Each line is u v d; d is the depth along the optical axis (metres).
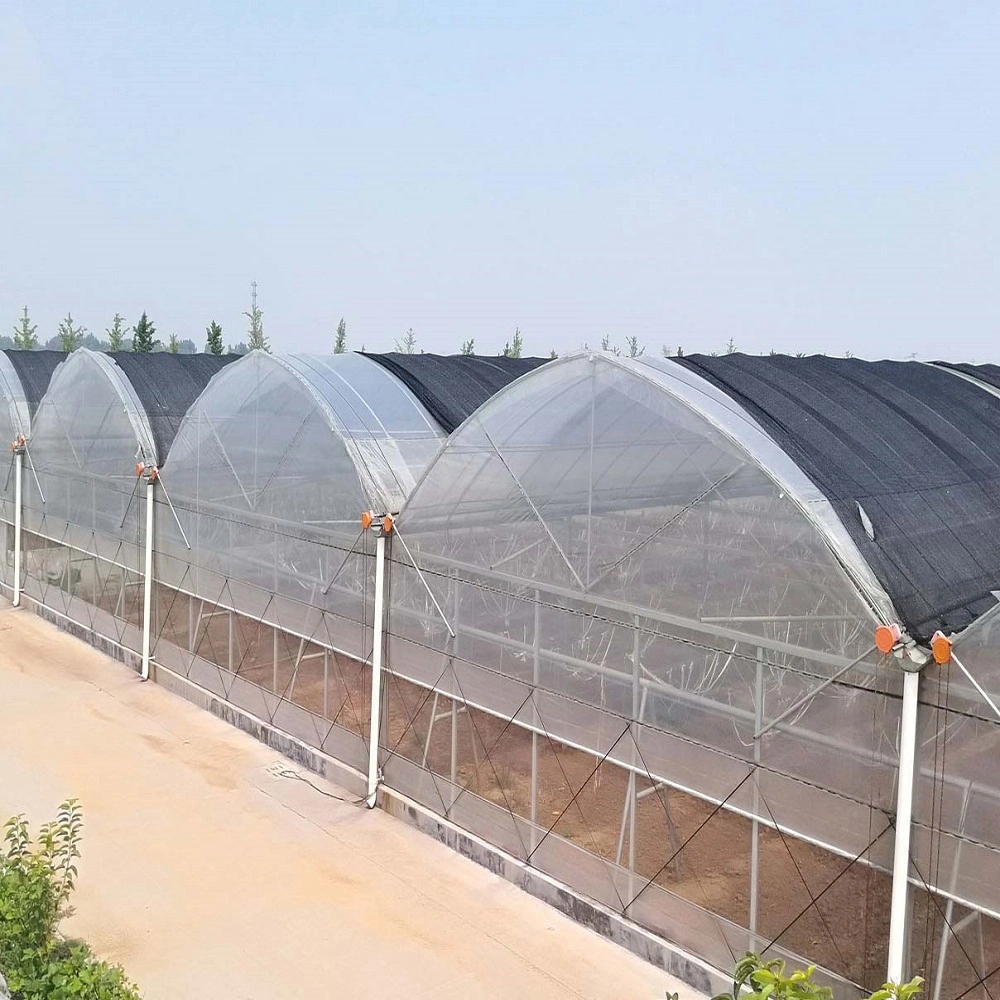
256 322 57.31
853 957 9.59
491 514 13.68
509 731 13.55
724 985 10.75
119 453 23.09
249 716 18.84
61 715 19.58
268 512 18.20
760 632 10.35
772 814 10.30
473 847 14.05
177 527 21.06
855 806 9.55
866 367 15.80
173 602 21.36
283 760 17.61
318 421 16.84
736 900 10.67
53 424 26.31
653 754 11.55
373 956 11.69
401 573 15.35
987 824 8.67
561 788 12.79
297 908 12.70
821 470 10.77
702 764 11.00
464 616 14.20
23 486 28.33
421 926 12.35
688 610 11.09
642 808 11.72
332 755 16.88
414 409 18.00
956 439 13.38
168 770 17.03
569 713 12.62
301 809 15.66
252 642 18.88
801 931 10.05
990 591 10.44
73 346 61.41
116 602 23.64
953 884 8.91
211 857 13.98
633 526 11.72
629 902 11.91
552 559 12.79
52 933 11.17
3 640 24.91
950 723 8.88
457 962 11.59
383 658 15.72
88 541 24.80
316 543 17.00
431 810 14.91
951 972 8.95
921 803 9.09
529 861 13.28
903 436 12.88
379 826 15.12
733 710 10.64
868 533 10.03
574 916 12.55
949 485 11.94
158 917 12.39
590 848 12.40
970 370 17.53
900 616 9.30
